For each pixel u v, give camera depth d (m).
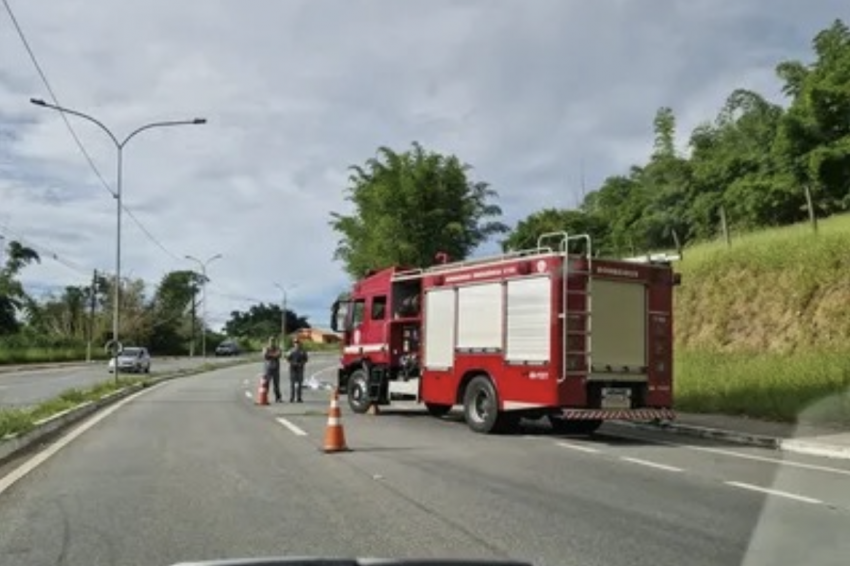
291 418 21.14
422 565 2.72
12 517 9.33
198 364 69.62
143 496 10.52
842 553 5.94
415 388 21.00
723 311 29.72
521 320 17.89
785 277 28.55
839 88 37.94
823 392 19.34
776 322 27.38
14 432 15.36
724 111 49.19
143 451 14.69
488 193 46.25
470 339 19.16
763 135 45.28
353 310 24.05
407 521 9.09
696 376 24.53
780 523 6.68
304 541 8.22
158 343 106.88
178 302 115.44
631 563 7.43
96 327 95.88
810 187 38.31
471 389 18.77
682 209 49.09
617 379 17.59
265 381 26.70
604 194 62.41
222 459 13.67
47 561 7.55
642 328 17.95
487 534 8.50
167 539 8.32
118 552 7.84
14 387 36.53
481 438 17.17
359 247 46.88
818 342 25.34
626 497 10.46
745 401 20.94
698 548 7.92
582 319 17.31
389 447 15.29
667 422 19.14
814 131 38.78
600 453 14.75
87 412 22.88
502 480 11.70
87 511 9.63
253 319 158.88
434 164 45.28
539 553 7.77
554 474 12.25
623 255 50.41
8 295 91.06
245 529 8.73
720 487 11.19
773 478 11.87
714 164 46.50
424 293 20.80
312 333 126.94
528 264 17.88
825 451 14.77
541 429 19.42
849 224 30.73
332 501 10.18
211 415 22.11
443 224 45.00
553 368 17.12
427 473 12.28
